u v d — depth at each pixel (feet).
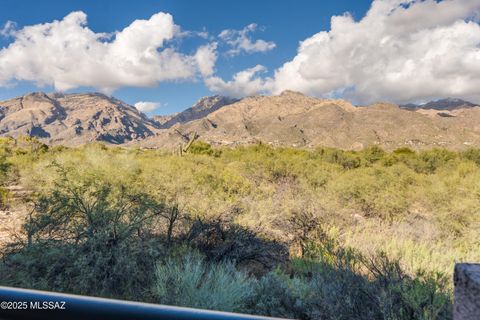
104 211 18.61
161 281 15.28
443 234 24.20
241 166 47.93
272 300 14.62
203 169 36.45
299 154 89.10
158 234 22.39
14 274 15.03
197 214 22.82
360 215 30.81
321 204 26.99
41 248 16.21
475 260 18.75
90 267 15.01
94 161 28.89
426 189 33.27
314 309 13.64
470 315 2.23
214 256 20.22
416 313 12.42
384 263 16.26
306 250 21.18
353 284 14.23
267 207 25.58
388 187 34.68
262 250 21.72
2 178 45.29
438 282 14.35
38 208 19.31
